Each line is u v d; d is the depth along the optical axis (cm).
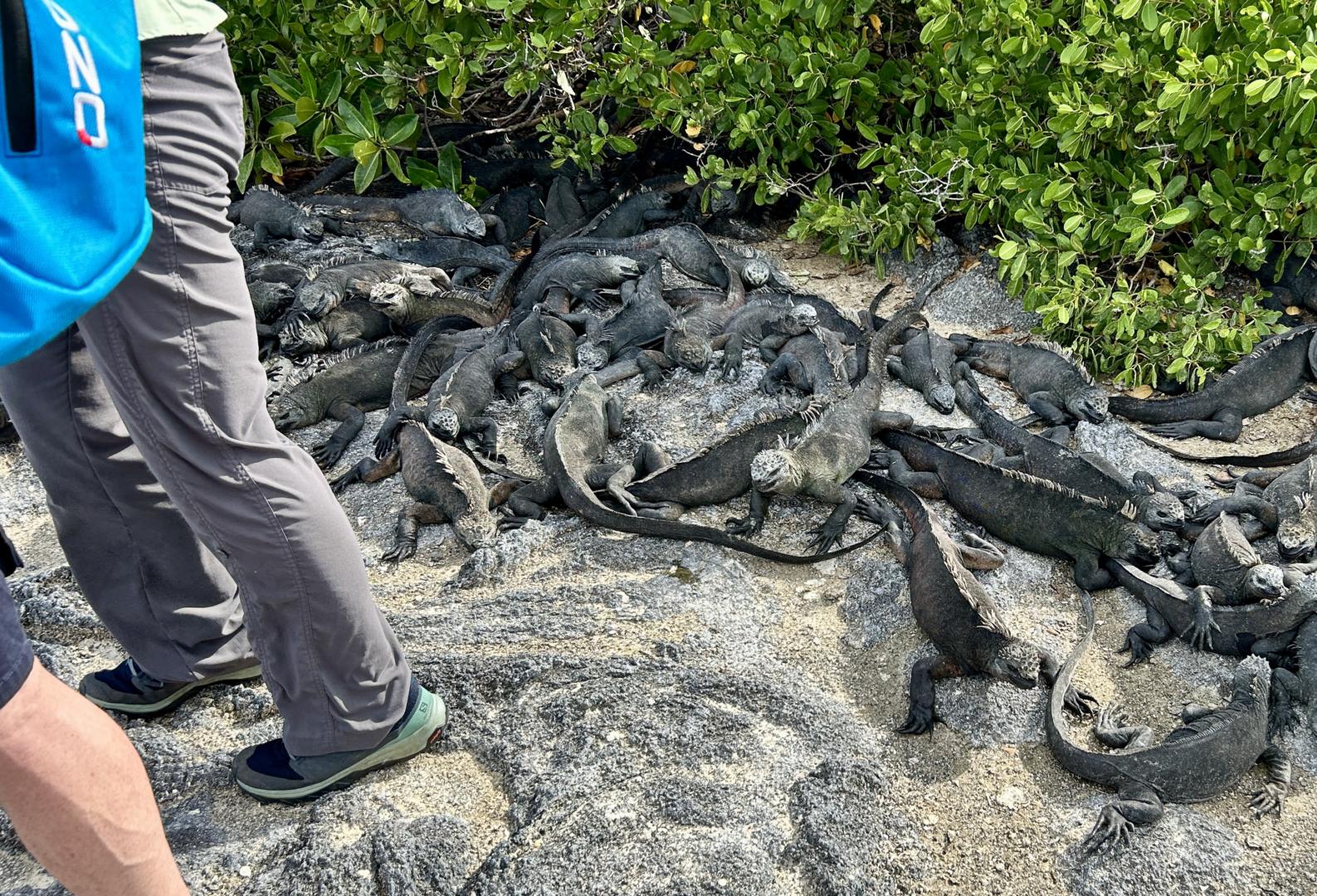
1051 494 377
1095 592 366
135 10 209
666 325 522
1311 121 441
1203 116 468
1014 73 512
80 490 286
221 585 313
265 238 616
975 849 278
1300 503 367
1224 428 445
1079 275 475
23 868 278
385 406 497
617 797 284
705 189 611
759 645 343
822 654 342
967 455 416
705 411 468
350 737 278
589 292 573
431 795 290
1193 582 358
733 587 365
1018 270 485
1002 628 317
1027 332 523
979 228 582
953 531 396
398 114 635
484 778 295
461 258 602
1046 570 377
